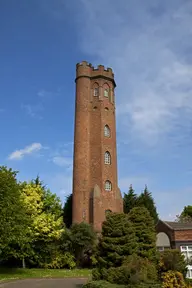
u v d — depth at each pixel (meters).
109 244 21.11
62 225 38.72
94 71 49.06
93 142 45.72
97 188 42.91
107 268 20.12
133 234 21.98
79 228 35.56
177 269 18.52
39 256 35.41
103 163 44.59
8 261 36.47
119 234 21.56
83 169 44.06
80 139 45.53
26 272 30.88
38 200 36.72
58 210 38.88
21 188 35.66
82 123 46.25
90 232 35.28
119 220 22.47
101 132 45.88
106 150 45.56
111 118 47.78
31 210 35.03
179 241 28.98
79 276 29.14
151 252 23.78
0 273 29.77
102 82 48.53
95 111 47.12
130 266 17.94
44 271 31.98
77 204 42.62
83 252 35.78
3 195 27.08
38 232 34.53
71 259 35.03
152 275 17.73
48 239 35.22
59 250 35.59
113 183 44.56
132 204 52.47
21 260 35.78
